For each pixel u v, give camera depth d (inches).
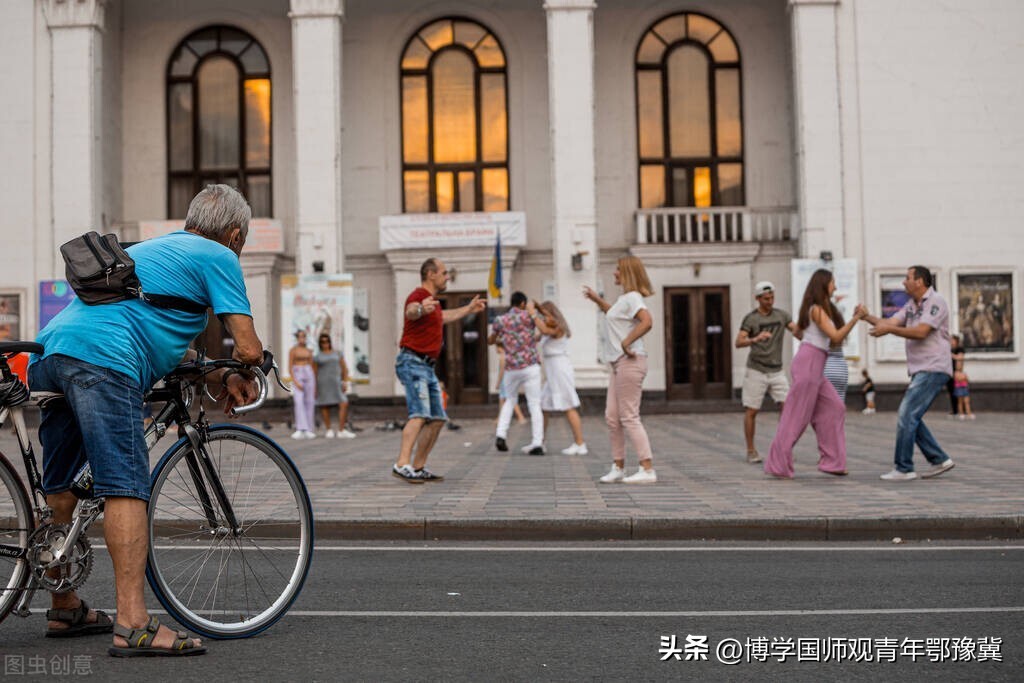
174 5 1362.0
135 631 188.5
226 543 206.5
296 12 1203.9
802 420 486.6
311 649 197.9
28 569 194.5
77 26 1235.2
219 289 201.2
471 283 1299.2
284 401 1252.5
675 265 1302.9
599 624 221.9
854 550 328.5
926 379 470.9
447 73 1360.7
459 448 741.9
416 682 173.9
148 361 197.3
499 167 1354.6
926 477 483.5
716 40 1358.3
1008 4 1224.8
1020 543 342.3
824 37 1218.0
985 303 1218.6
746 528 354.0
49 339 193.6
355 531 360.2
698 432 900.6
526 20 1353.3
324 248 1195.3
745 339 574.2
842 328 486.0
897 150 1222.3
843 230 1216.8
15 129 1231.5
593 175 1188.5
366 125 1352.1
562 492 443.5
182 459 201.3
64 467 199.3
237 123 1369.3
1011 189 1222.3
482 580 278.1
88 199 1233.4
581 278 1184.2
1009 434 797.9
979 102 1223.5
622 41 1349.7
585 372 1179.3
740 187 1354.6
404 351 483.2
